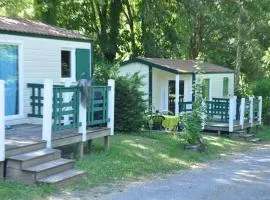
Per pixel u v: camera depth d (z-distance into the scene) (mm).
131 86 18453
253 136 23406
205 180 12516
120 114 18328
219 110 23219
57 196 9625
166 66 22562
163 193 10656
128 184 11367
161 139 17766
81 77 16422
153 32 32062
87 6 31312
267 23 36438
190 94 23719
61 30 16484
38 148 11023
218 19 35969
